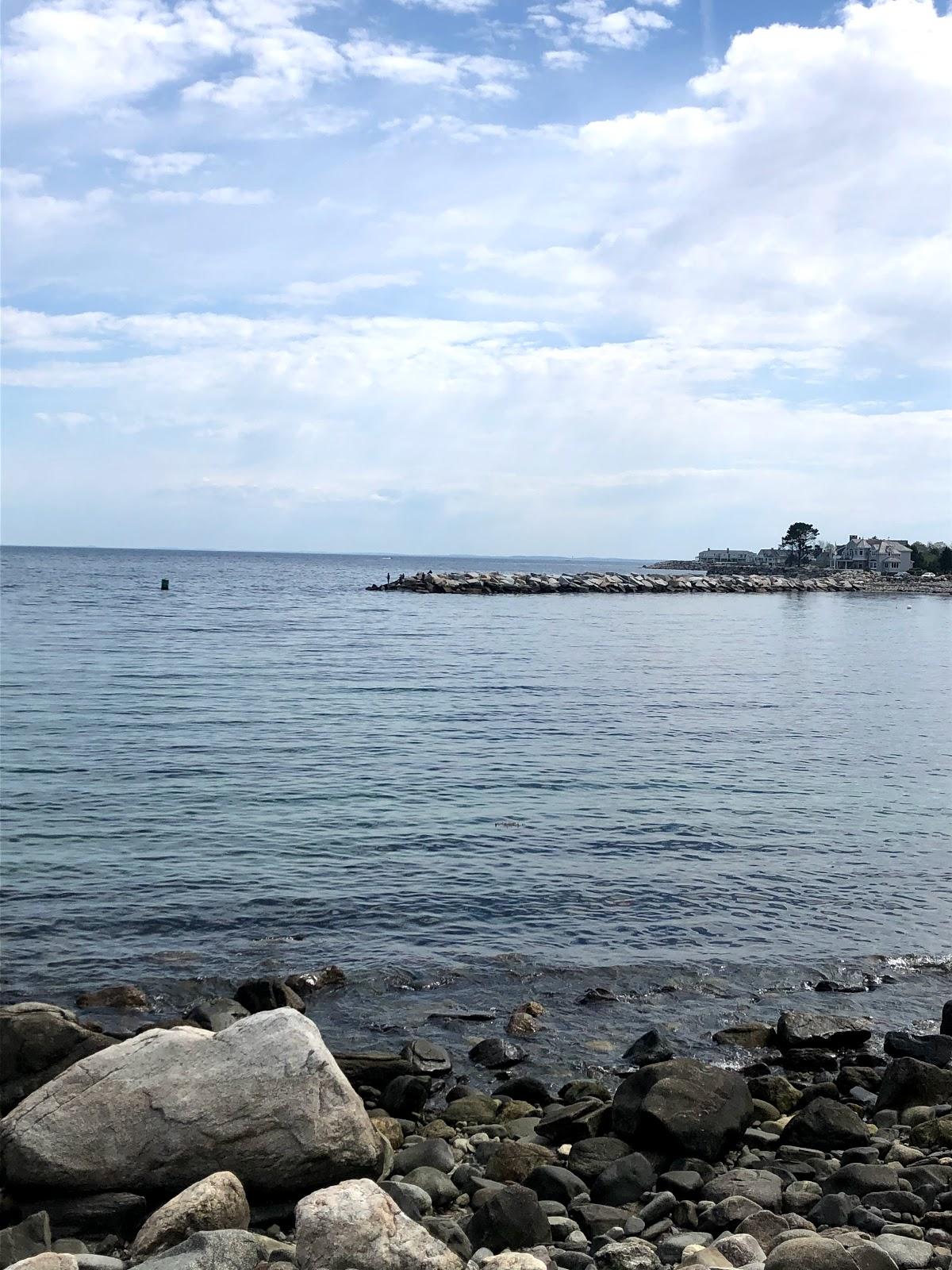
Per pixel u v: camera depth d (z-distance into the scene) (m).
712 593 156.00
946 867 18.50
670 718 34.19
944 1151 8.91
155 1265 6.23
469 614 90.25
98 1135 7.56
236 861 17.41
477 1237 7.30
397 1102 9.82
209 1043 8.02
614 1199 8.09
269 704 34.25
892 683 47.28
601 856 18.33
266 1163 7.57
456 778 23.86
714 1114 8.97
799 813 21.89
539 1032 11.76
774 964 13.97
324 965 13.41
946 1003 11.99
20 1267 6.17
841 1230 7.23
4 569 156.12
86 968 13.12
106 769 23.84
